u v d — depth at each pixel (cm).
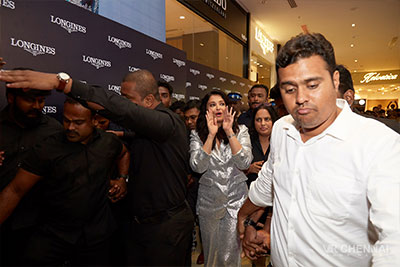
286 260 84
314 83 67
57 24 176
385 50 1058
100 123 168
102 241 131
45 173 119
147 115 111
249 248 112
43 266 119
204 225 183
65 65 182
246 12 707
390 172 60
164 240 128
